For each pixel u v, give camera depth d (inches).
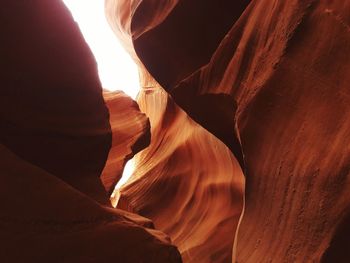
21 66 136.7
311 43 136.6
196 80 203.9
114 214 123.8
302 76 138.2
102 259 109.6
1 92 129.2
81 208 116.0
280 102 145.7
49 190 113.6
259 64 159.2
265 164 149.8
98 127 169.8
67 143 149.9
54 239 105.4
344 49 126.0
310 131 132.0
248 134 157.3
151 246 118.4
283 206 139.6
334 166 119.9
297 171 133.6
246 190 163.2
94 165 165.0
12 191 106.2
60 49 152.9
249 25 172.4
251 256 150.6
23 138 132.6
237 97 168.9
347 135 119.1
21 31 137.9
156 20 255.9
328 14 133.0
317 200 123.6
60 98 152.2
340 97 124.6
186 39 245.1
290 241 133.1
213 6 231.5
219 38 232.7
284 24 148.0
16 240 99.4
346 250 115.3
